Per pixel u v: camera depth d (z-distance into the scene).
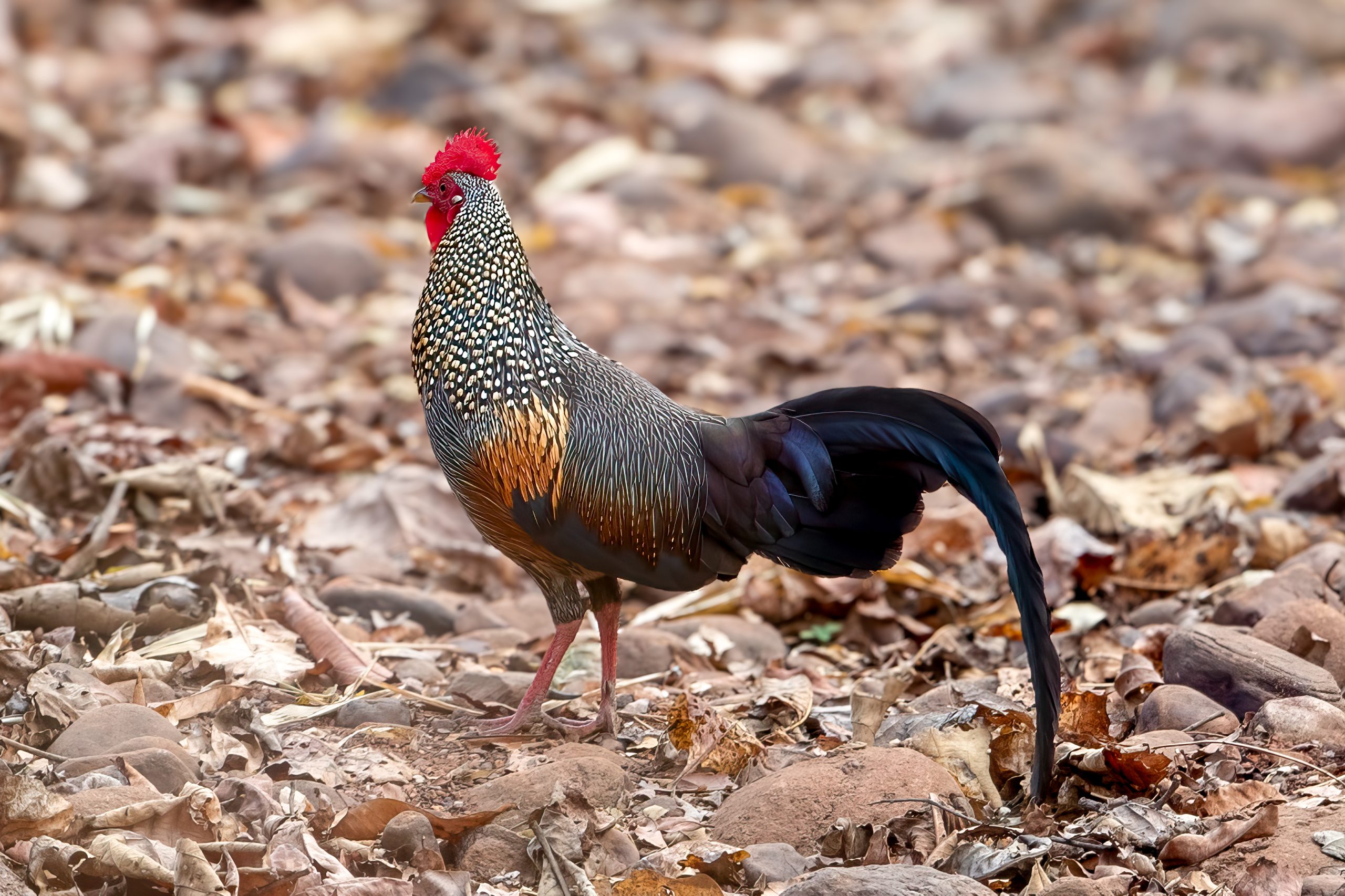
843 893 5.71
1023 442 11.59
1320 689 7.43
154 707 7.34
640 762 7.47
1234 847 6.23
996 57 25.28
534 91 22.95
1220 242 18.20
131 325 13.06
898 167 20.70
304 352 14.45
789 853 6.31
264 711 7.62
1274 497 10.93
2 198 18.14
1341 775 6.86
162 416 12.24
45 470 10.17
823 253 18.39
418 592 9.35
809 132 22.67
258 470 11.66
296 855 6.12
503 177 20.14
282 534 10.33
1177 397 12.93
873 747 6.99
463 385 7.23
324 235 16.42
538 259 17.50
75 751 6.72
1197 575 9.63
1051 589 9.47
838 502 7.19
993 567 10.14
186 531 10.12
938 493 11.05
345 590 9.23
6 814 5.92
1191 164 21.22
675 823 6.80
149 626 8.33
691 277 17.41
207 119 20.52
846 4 30.38
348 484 11.41
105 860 5.79
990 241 18.83
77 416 11.67
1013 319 16.39
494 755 7.41
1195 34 25.58
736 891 6.18
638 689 8.35
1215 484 10.77
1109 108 23.48
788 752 7.40
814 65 25.25
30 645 7.96
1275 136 21.11
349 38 24.78
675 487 7.22
